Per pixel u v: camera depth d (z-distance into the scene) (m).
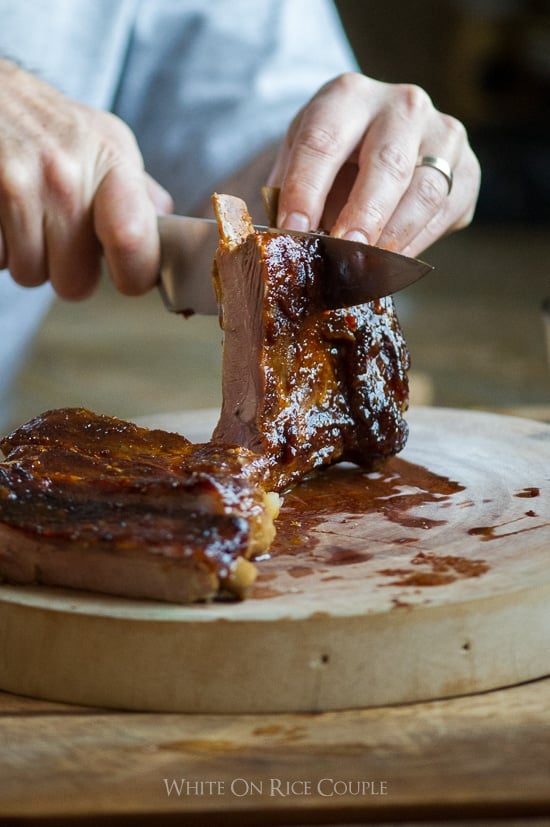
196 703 1.57
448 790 1.33
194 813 1.32
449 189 2.47
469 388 4.76
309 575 1.72
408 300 7.02
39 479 1.75
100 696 1.60
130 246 2.58
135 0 3.54
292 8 3.61
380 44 10.70
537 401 4.48
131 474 1.76
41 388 5.29
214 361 5.82
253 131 3.38
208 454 1.86
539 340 5.76
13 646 1.65
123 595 1.66
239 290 2.13
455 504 2.05
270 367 2.08
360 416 2.21
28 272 2.72
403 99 2.50
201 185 3.45
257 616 1.56
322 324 2.16
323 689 1.56
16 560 1.70
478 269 8.09
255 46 3.53
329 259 2.16
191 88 3.53
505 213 9.87
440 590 1.63
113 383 5.38
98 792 1.35
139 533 1.63
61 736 1.50
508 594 1.60
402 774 1.37
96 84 3.53
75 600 1.64
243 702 1.57
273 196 2.39
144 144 3.62
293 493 2.16
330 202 2.56
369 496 2.13
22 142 2.59
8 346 3.75
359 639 1.56
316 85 3.51
